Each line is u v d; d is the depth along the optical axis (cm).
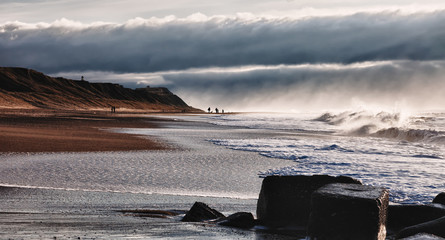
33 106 17125
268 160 3089
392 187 2083
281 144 4338
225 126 8331
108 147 3603
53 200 1616
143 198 1745
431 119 9056
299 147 4041
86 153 3161
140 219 1169
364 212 753
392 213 1098
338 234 761
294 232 1027
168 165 2745
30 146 3403
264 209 1159
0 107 14075
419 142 4909
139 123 8194
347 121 9369
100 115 11344
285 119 12656
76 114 11225
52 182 2045
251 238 898
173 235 863
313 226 782
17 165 2514
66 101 19800
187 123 9069
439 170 2617
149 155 3195
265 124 9406
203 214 1245
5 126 5303
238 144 4294
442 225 908
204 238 845
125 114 13788
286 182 1148
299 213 1133
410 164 2892
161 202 1673
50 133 4650
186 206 1602
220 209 1577
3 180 2055
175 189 2005
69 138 4200
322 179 1133
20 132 4522
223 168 2692
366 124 7288
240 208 1608
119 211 1400
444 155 3422
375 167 2750
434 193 1945
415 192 1967
